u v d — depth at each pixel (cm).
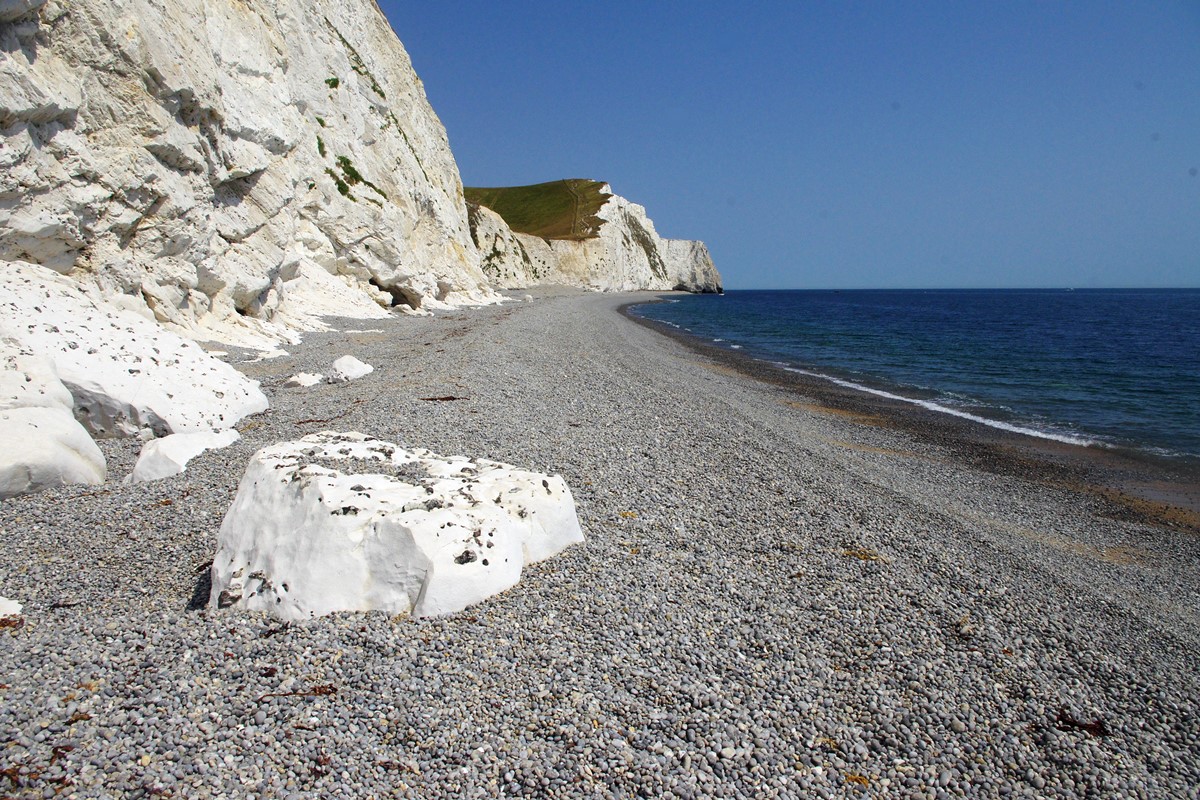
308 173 2947
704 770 446
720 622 636
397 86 4856
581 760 445
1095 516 1159
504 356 2167
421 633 561
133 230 1664
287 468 661
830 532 889
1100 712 554
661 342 3797
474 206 8169
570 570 704
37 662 490
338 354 2025
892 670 582
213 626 550
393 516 611
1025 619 699
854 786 448
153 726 436
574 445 1180
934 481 1286
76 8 1483
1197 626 762
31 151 1369
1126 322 6400
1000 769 478
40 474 830
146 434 1067
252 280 2158
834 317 7262
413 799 403
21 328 1048
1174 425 1881
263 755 423
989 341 4381
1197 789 476
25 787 378
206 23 2203
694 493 999
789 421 1741
